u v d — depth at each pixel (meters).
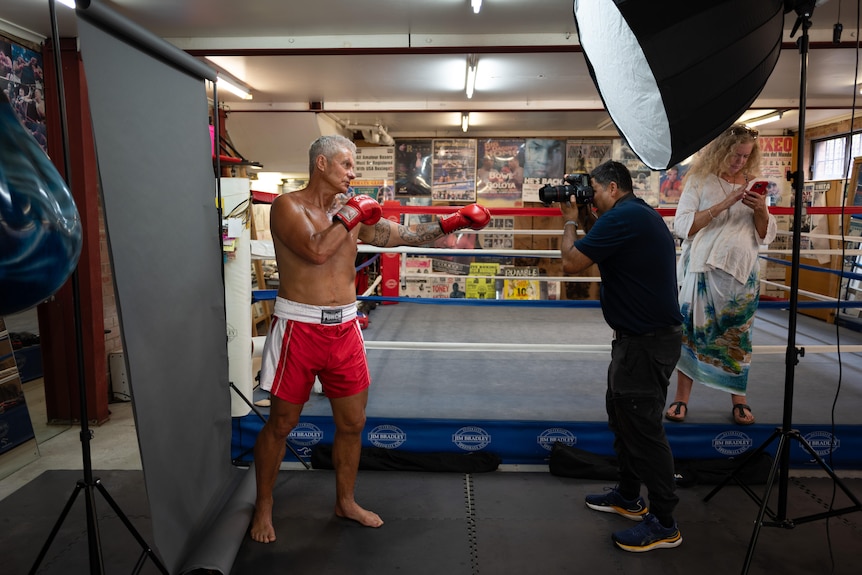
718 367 2.68
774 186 7.31
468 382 3.47
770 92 5.20
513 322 5.36
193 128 1.99
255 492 2.28
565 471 2.58
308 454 2.72
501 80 4.84
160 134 1.77
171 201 1.83
